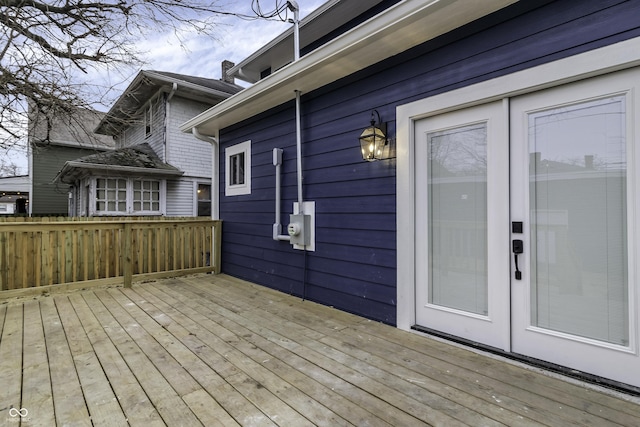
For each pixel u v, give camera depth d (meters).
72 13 4.54
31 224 3.95
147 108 10.14
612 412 1.68
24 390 1.90
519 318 2.27
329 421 1.62
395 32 2.60
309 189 3.84
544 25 2.13
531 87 2.17
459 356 2.34
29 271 4.02
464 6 2.28
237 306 3.59
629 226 1.88
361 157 3.25
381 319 3.06
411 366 2.19
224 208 5.48
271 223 4.44
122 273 4.70
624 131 1.89
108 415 1.67
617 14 1.88
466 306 2.56
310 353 2.40
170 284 4.62
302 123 3.93
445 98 2.60
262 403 1.77
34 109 4.95
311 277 3.82
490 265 2.41
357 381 2.00
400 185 2.90
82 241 4.36
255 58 6.11
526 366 2.16
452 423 1.60
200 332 2.81
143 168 8.30
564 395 1.83
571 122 2.08
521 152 2.26
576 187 2.06
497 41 2.33
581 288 2.04
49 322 3.06
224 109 4.57
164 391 1.89
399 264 2.91
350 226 3.36
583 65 1.97
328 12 4.72
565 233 2.10
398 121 2.92
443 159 2.70
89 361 2.27
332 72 3.33
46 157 13.00
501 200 2.35
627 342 1.89
